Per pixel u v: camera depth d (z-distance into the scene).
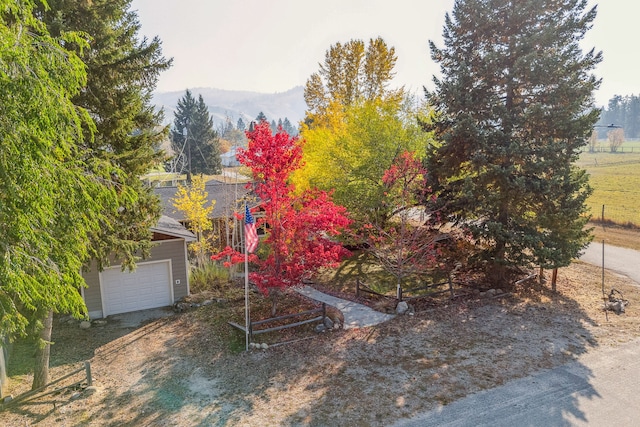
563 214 13.75
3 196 5.73
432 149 16.02
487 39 14.77
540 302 14.00
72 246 7.05
